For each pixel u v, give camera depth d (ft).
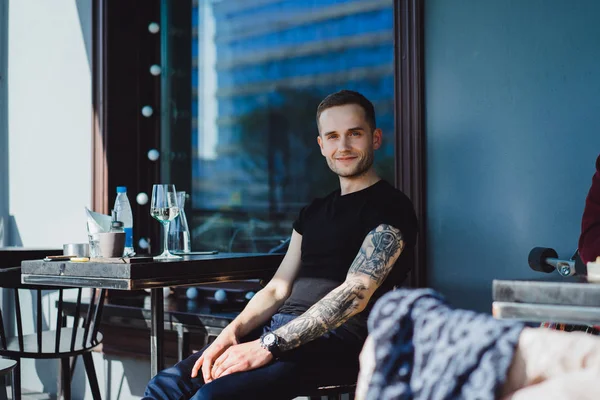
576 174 7.20
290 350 5.96
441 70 8.09
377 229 6.23
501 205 7.65
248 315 6.82
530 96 7.50
